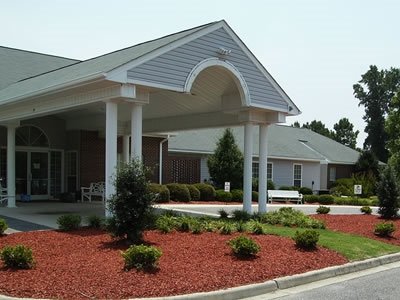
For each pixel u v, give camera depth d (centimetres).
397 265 952
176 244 923
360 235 1207
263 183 1494
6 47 2225
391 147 3572
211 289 640
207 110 1686
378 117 5750
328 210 1712
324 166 3631
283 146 3328
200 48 1238
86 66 1405
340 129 6931
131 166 909
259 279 713
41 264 728
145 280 648
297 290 712
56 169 2067
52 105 1342
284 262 821
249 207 1446
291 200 2647
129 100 1127
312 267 819
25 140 1959
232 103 1445
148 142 2352
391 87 5712
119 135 2106
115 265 726
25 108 1481
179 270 714
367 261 919
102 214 1458
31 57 2220
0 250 820
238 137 3169
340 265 859
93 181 2061
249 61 1376
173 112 1764
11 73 1962
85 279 643
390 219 1590
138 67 1101
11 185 1655
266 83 1427
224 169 2498
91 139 2061
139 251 705
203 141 2828
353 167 3881
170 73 1166
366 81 5850
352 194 3197
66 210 1577
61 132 2072
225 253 860
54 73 1664
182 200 2139
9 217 1338
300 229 1212
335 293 695
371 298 670
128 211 882
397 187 1608
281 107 1473
